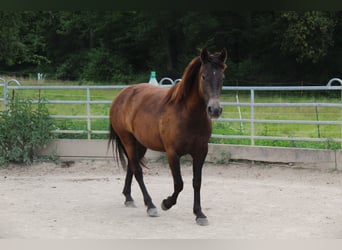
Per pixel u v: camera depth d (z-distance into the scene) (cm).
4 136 1138
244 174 1031
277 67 3362
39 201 810
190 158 1112
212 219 684
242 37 3438
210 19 3316
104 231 621
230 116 1733
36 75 4081
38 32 4178
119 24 3906
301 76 3322
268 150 1069
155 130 670
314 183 946
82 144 1162
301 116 1775
